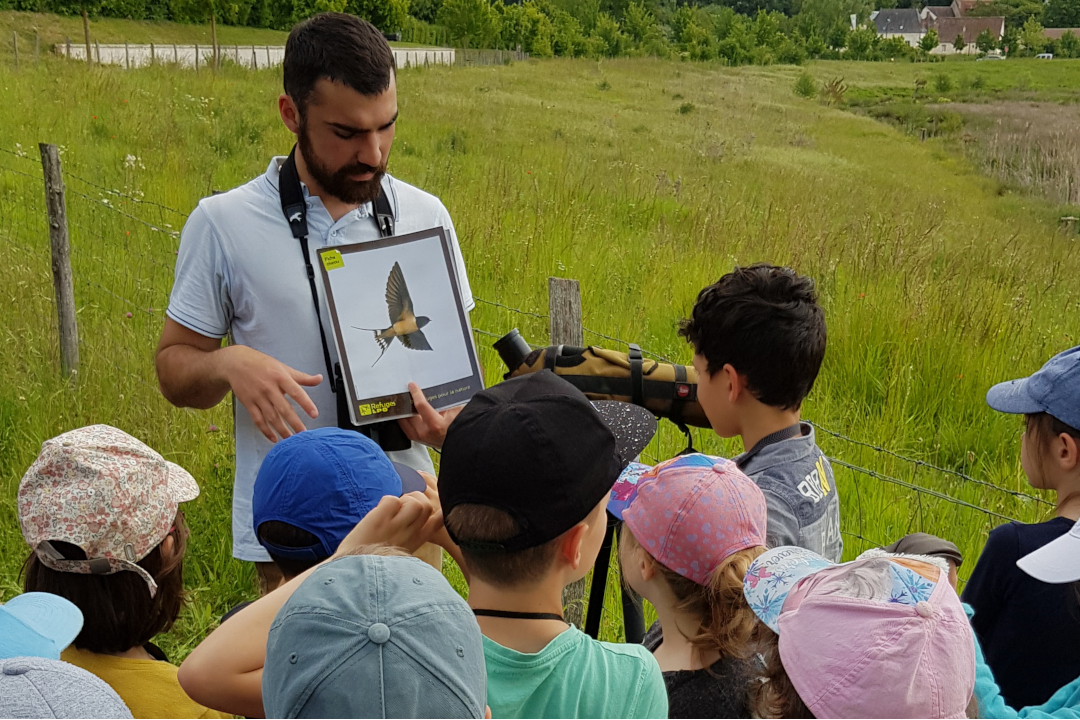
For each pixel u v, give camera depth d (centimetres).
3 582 365
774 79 5391
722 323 227
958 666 157
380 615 129
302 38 238
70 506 209
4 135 1121
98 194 904
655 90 3906
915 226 1223
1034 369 608
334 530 195
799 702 173
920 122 4184
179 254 259
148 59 2936
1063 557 203
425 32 6638
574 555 168
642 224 1101
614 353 262
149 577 211
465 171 1322
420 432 245
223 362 237
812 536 219
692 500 197
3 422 477
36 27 3869
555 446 163
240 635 171
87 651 214
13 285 623
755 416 232
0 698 137
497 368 549
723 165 1944
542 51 6288
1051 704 206
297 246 254
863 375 592
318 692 123
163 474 226
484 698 133
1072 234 1786
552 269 790
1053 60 7619
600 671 164
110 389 505
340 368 255
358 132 239
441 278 248
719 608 191
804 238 873
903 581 166
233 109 1548
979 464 522
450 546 201
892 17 13638
